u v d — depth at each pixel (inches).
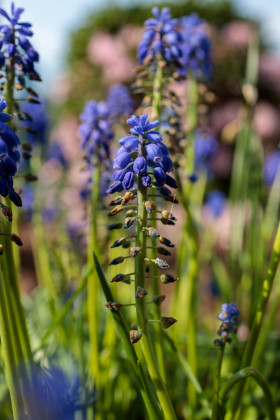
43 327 20.9
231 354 17.9
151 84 15.2
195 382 14.4
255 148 18.5
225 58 59.2
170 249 36.1
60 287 20.9
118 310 11.3
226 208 30.8
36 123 24.0
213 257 22.2
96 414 15.0
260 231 18.2
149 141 11.0
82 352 15.7
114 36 65.2
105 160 16.4
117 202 11.2
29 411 11.8
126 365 17.6
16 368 11.4
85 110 16.8
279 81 62.2
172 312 17.9
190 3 64.9
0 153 10.1
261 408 15.3
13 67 12.7
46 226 26.3
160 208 19.1
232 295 19.6
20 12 12.8
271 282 12.4
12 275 12.4
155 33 15.0
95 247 15.4
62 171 25.9
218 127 58.4
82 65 62.1
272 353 18.6
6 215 10.7
